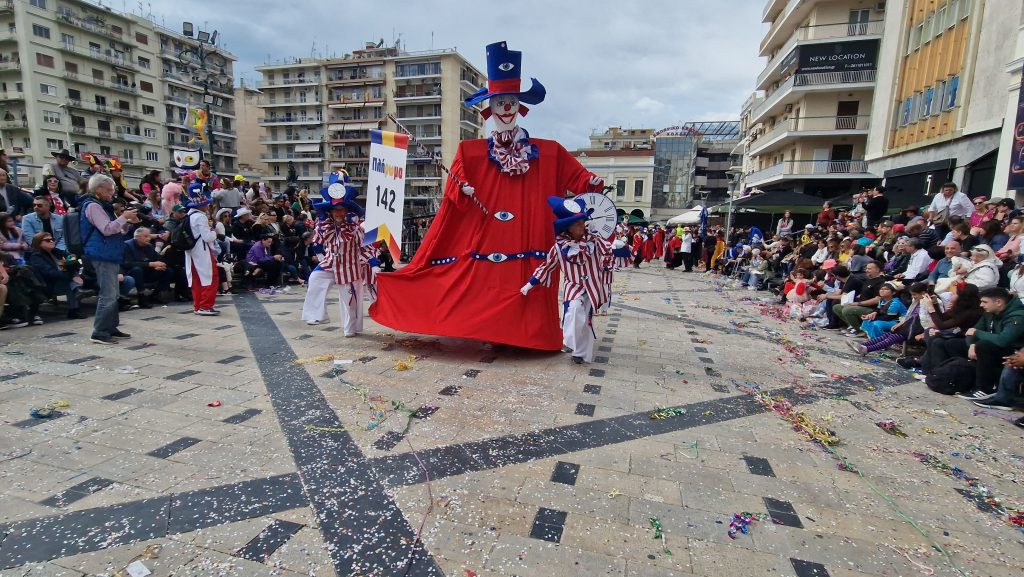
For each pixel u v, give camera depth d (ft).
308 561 7.18
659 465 10.27
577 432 11.65
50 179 26.61
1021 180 31.04
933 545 8.08
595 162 171.63
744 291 40.29
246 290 31.01
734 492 9.38
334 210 18.75
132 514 8.09
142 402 12.56
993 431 12.74
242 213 32.24
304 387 13.87
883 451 11.43
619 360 17.92
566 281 16.75
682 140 171.53
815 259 34.47
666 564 7.37
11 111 131.23
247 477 9.25
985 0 44.04
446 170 17.42
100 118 143.43
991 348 14.94
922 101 53.62
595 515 8.48
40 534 7.54
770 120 108.68
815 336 23.62
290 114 196.34
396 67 181.98
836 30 83.87
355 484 9.13
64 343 17.56
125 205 25.34
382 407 12.62
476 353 17.85
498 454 10.44
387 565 7.14
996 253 20.71
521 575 7.04
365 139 185.98
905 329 19.48
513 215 17.74
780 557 7.63
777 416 13.16
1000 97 41.86
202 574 6.86
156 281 25.18
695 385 15.37
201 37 49.11
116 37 145.48
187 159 39.83
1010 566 7.64
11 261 20.40
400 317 18.40
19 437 10.56
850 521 8.64
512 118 17.31
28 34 126.62
